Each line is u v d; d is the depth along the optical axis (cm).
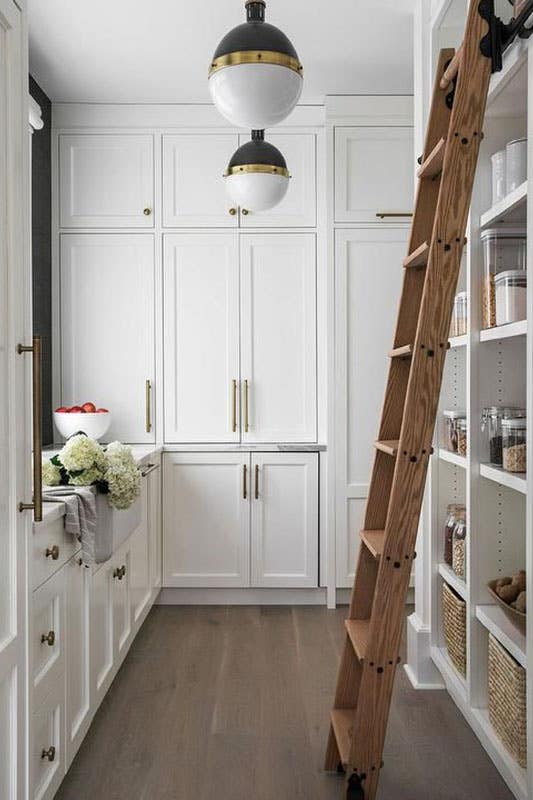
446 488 322
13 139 181
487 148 272
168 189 456
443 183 214
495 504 269
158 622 422
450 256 215
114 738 279
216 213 457
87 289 457
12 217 181
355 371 447
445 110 250
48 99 445
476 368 268
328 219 445
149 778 250
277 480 453
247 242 457
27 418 193
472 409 268
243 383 460
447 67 249
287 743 275
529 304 203
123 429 461
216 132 456
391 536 221
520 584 251
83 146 454
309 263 458
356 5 338
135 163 455
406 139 444
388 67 405
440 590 325
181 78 417
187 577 453
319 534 454
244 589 459
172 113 454
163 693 321
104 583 298
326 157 444
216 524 454
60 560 234
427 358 217
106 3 333
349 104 443
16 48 184
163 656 366
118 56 388
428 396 218
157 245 457
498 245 258
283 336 459
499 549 270
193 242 457
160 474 449
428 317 216
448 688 314
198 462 452
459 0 297
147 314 459
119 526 296
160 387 460
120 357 459
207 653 370
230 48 219
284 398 461
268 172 317
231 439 461
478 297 267
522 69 227
